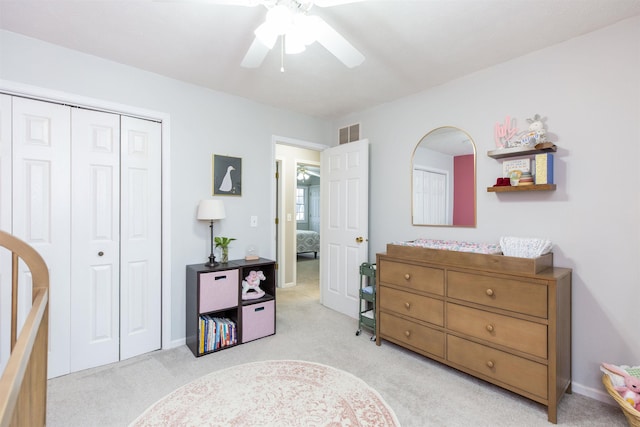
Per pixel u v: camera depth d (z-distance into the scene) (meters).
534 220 2.14
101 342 2.28
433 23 1.80
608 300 1.85
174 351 2.52
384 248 3.18
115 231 2.34
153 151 2.52
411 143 2.92
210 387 1.99
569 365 1.93
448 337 2.14
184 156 2.65
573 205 1.97
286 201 4.71
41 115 2.06
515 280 1.82
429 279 2.25
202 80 2.61
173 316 2.60
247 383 2.03
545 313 1.71
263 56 1.59
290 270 4.77
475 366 2.00
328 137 3.78
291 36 1.38
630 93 1.77
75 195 2.18
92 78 2.20
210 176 2.80
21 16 1.75
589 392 1.90
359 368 2.24
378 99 3.05
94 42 2.03
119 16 1.75
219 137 2.85
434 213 2.73
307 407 1.79
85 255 2.21
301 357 2.41
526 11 1.69
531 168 2.14
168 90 2.55
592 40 1.89
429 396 1.90
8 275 1.95
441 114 2.68
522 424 1.66
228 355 2.45
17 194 1.98
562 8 1.66
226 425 1.63
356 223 3.27
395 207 3.07
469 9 1.67
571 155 1.97
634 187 1.77
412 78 2.56
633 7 1.66
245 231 3.05
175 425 1.63
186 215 2.66
